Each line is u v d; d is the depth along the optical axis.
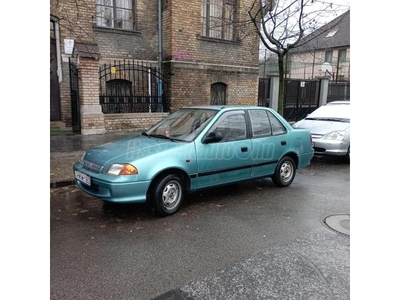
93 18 10.11
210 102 12.16
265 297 2.66
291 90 15.12
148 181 4.11
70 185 5.69
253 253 3.41
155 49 11.43
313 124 8.48
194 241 3.67
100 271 3.03
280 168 5.80
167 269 3.08
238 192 5.62
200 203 5.00
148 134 5.21
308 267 3.14
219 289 2.77
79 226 4.05
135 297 2.66
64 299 2.62
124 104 10.68
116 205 4.80
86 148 7.80
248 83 12.95
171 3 10.69
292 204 5.01
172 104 11.15
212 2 11.93
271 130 5.64
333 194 5.58
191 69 11.35
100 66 10.38
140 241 3.65
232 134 5.07
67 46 9.74
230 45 12.25
